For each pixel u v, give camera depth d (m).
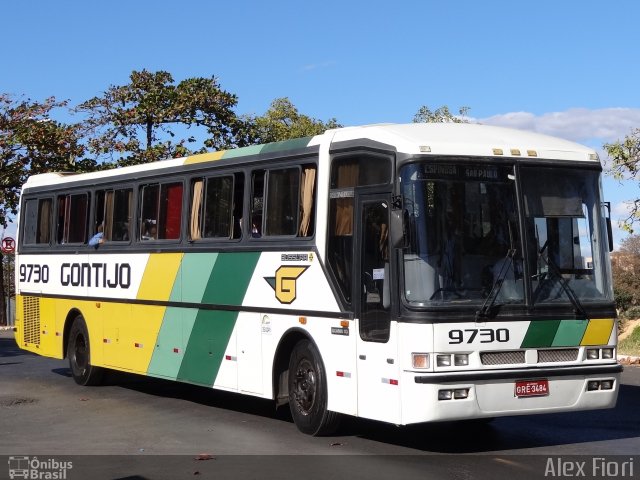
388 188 9.73
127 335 14.84
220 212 12.77
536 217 9.84
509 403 9.39
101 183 15.83
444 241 9.41
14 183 33.09
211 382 12.75
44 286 17.56
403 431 11.30
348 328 10.20
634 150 20.62
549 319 9.65
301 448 10.27
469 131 10.27
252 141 31.62
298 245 11.10
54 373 18.55
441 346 9.20
